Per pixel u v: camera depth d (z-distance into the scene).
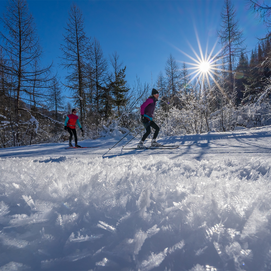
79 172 1.46
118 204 0.81
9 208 0.87
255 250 0.49
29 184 1.18
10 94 15.32
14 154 5.64
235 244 0.51
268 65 13.20
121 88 21.70
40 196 0.96
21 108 16.23
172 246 0.53
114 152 4.70
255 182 1.08
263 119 11.78
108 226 0.64
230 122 12.69
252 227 0.56
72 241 0.58
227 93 13.22
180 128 13.63
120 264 0.49
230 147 4.07
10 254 0.55
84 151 5.43
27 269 0.49
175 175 1.42
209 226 0.61
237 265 0.45
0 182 1.32
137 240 0.56
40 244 0.58
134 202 0.83
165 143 6.36
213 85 12.79
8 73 15.09
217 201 0.74
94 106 20.80
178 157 3.03
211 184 1.00
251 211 0.66
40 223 0.70
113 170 1.57
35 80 15.62
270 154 2.87
